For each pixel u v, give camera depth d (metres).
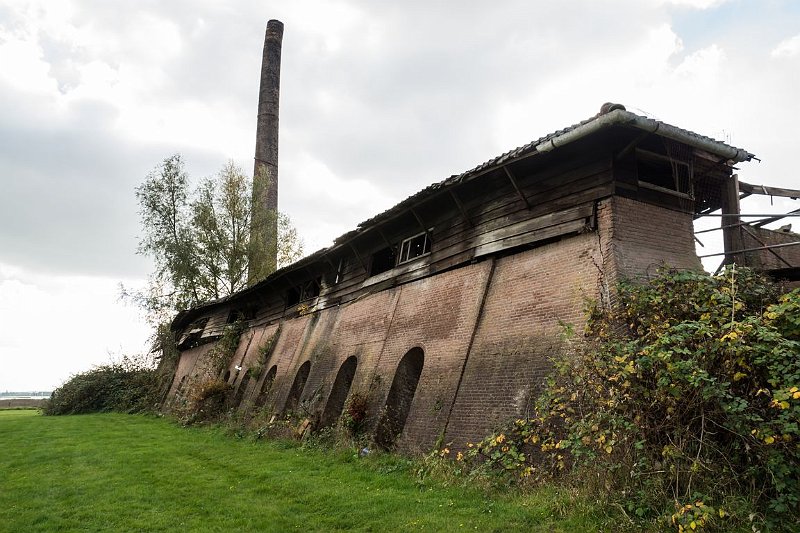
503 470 8.52
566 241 10.19
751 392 6.30
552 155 10.66
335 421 15.14
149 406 33.50
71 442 17.33
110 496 9.59
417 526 6.85
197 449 14.98
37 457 14.28
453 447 10.08
